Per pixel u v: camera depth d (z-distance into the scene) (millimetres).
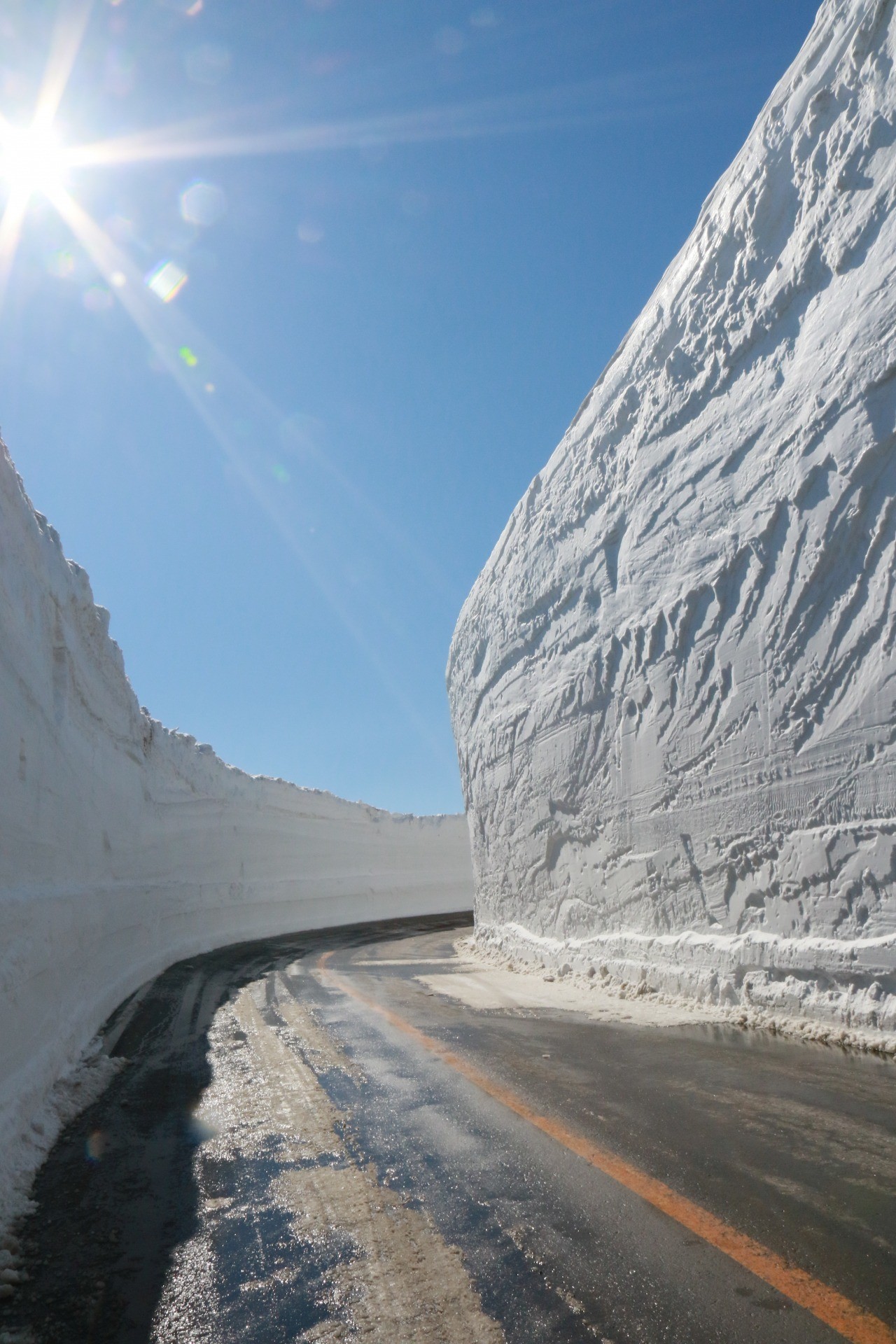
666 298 8773
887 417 5711
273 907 21625
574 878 10328
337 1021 7379
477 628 15508
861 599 5828
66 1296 2652
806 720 6215
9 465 5598
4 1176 3490
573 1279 2539
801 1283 2420
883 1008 5277
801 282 6777
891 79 5973
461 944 16375
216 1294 2613
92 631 8656
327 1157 3812
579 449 10859
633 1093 4535
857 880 5645
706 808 7422
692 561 7914
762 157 7258
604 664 9633
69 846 6828
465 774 16562
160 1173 3721
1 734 4762
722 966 6957
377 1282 2615
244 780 21750
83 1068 5539
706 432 7930
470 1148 3801
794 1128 3770
